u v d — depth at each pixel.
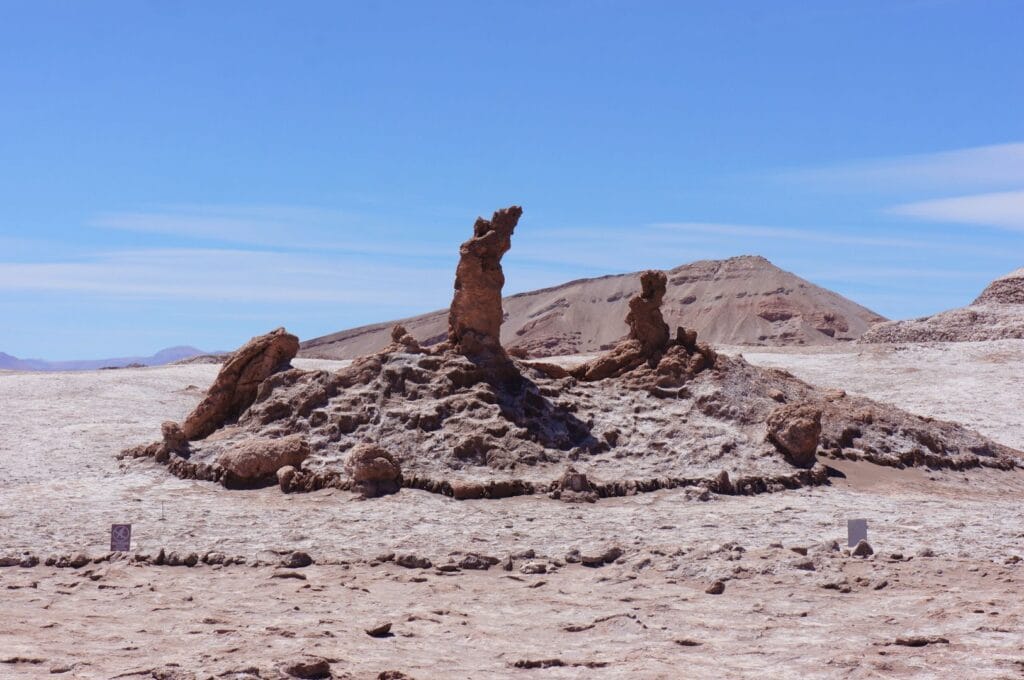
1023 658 13.77
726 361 35.78
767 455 31.38
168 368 60.69
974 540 23.33
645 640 15.05
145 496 27.36
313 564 20.39
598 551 21.02
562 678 13.06
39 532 22.70
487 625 15.91
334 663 13.20
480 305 33.97
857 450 34.06
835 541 22.14
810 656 14.09
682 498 27.84
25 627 14.57
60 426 37.97
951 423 38.94
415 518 25.05
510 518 25.33
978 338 82.00
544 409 32.75
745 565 19.83
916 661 13.71
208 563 20.30
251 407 32.62
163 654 13.34
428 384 32.03
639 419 33.44
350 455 28.36
